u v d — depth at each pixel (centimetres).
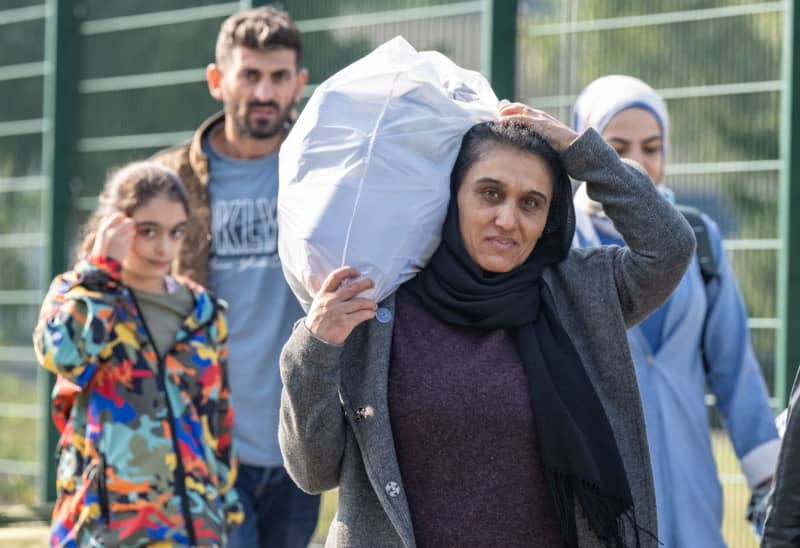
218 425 1298
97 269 1246
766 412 1188
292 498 1416
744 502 1545
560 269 863
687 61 1599
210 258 1424
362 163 836
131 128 2080
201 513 1241
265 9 1459
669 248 842
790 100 1520
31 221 2181
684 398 1157
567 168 855
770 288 1542
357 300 796
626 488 816
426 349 829
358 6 1834
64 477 1245
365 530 820
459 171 848
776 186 1539
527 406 816
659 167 1245
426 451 811
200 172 1436
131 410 1237
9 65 2200
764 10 1548
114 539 1213
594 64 1659
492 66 1712
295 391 802
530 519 810
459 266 836
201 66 2011
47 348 1223
